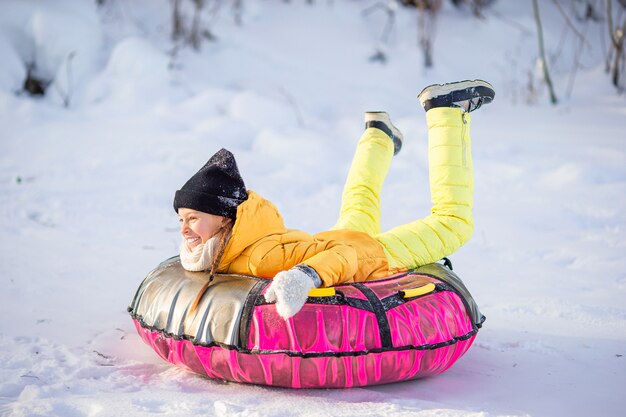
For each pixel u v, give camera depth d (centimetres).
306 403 418
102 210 941
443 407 419
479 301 652
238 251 462
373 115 600
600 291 682
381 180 584
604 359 514
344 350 418
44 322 565
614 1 1875
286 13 1812
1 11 1505
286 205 989
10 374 453
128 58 1484
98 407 401
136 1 1755
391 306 434
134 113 1421
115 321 577
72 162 1141
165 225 898
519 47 1741
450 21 1809
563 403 436
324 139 1270
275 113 1385
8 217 888
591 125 1359
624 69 1625
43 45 1488
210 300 438
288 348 415
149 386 446
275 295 413
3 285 652
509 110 1498
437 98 539
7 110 1362
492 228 892
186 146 1230
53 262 731
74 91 1475
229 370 431
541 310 622
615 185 1036
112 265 734
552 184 1062
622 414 420
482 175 1110
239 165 1149
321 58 1664
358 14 1820
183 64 1587
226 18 1752
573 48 1747
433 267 505
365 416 398
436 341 438
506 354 525
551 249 815
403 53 1691
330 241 471
